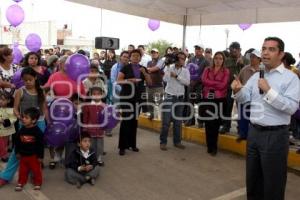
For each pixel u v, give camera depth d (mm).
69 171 4660
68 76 5191
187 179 5059
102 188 4617
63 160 5418
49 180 4805
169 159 5977
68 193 4402
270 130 3309
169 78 6383
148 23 9938
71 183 4691
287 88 3201
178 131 6664
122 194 4445
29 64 5652
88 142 4727
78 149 4750
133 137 6293
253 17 8211
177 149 6613
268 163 3346
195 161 5914
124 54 6133
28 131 4324
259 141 3391
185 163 5789
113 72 7488
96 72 6348
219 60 6031
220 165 5746
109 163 5656
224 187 4797
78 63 5090
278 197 3410
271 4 7551
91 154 4781
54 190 4477
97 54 10648
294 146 6152
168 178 5074
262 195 3637
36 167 4430
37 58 5719
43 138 4500
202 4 8227
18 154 4359
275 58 3203
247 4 7797
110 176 5070
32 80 4590
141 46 9633
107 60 9297
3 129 5078
